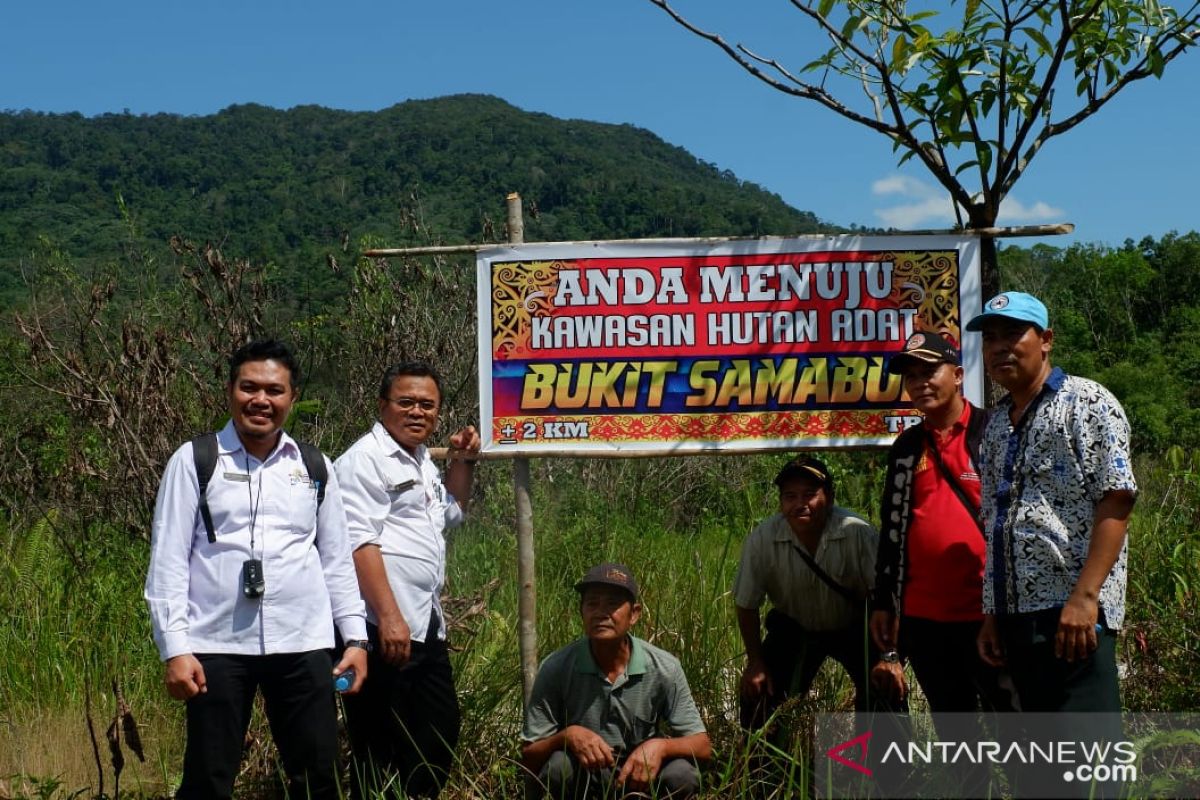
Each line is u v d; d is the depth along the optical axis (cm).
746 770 390
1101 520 321
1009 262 2750
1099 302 2812
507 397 460
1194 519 518
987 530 350
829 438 453
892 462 400
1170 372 2258
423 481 414
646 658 404
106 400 608
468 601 526
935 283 456
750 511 902
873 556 418
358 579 392
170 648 337
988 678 387
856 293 456
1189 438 1747
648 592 553
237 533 351
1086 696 327
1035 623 333
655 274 458
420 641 404
